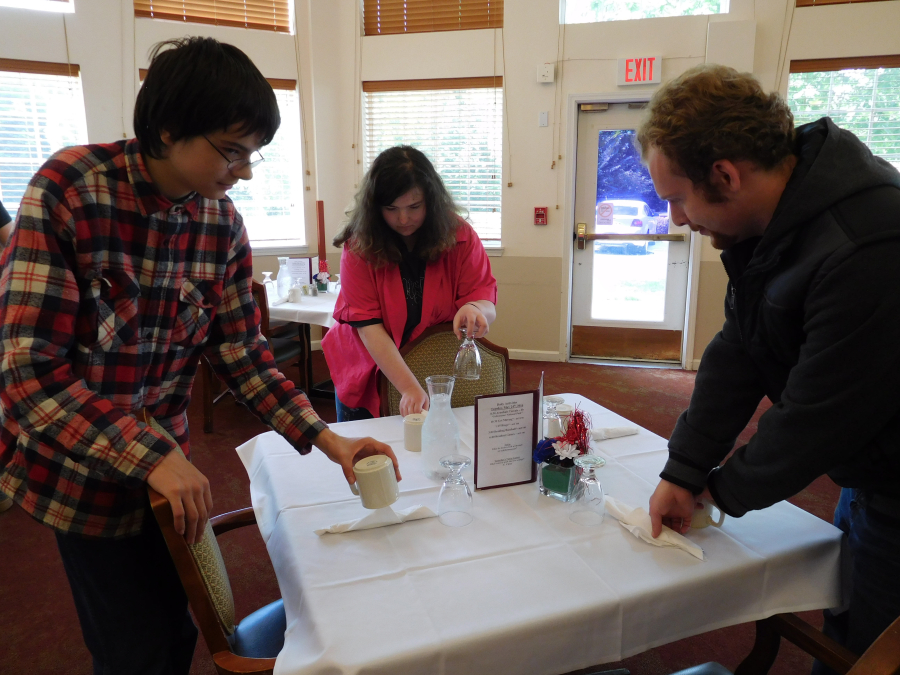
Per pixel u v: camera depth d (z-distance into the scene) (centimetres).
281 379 117
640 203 455
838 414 79
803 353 83
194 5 427
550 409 138
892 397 77
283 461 135
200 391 406
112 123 418
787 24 394
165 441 86
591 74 429
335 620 82
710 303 448
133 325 93
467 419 163
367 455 112
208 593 92
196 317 105
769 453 87
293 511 113
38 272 79
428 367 181
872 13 384
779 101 84
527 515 111
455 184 471
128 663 102
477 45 442
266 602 196
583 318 485
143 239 93
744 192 86
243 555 221
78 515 95
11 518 244
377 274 174
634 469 131
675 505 102
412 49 452
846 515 109
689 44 410
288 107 467
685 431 106
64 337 83
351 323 174
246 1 439
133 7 411
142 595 103
